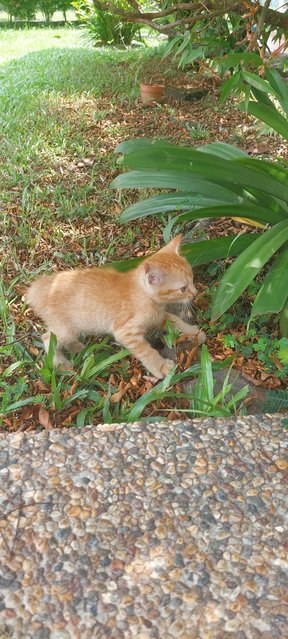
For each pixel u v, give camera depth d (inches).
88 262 49.1
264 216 43.5
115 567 28.7
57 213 54.5
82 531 30.0
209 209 42.3
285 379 39.3
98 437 34.2
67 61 106.3
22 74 95.0
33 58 109.7
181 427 34.7
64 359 40.5
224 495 31.4
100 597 27.7
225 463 32.8
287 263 38.7
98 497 31.3
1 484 31.9
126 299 38.9
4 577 28.3
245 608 27.3
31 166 61.9
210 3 45.5
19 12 185.2
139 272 39.0
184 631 26.7
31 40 143.7
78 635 26.6
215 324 42.9
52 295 40.2
